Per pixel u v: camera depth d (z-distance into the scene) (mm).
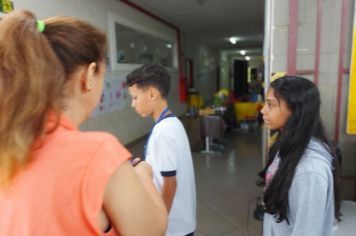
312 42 1970
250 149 4906
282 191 924
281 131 1009
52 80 445
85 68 522
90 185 457
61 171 453
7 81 417
